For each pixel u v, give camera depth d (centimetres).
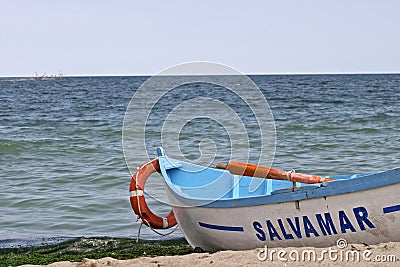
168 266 520
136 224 892
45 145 1827
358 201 562
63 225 892
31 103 4622
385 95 4981
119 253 723
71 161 1524
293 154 1584
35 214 962
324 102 3953
